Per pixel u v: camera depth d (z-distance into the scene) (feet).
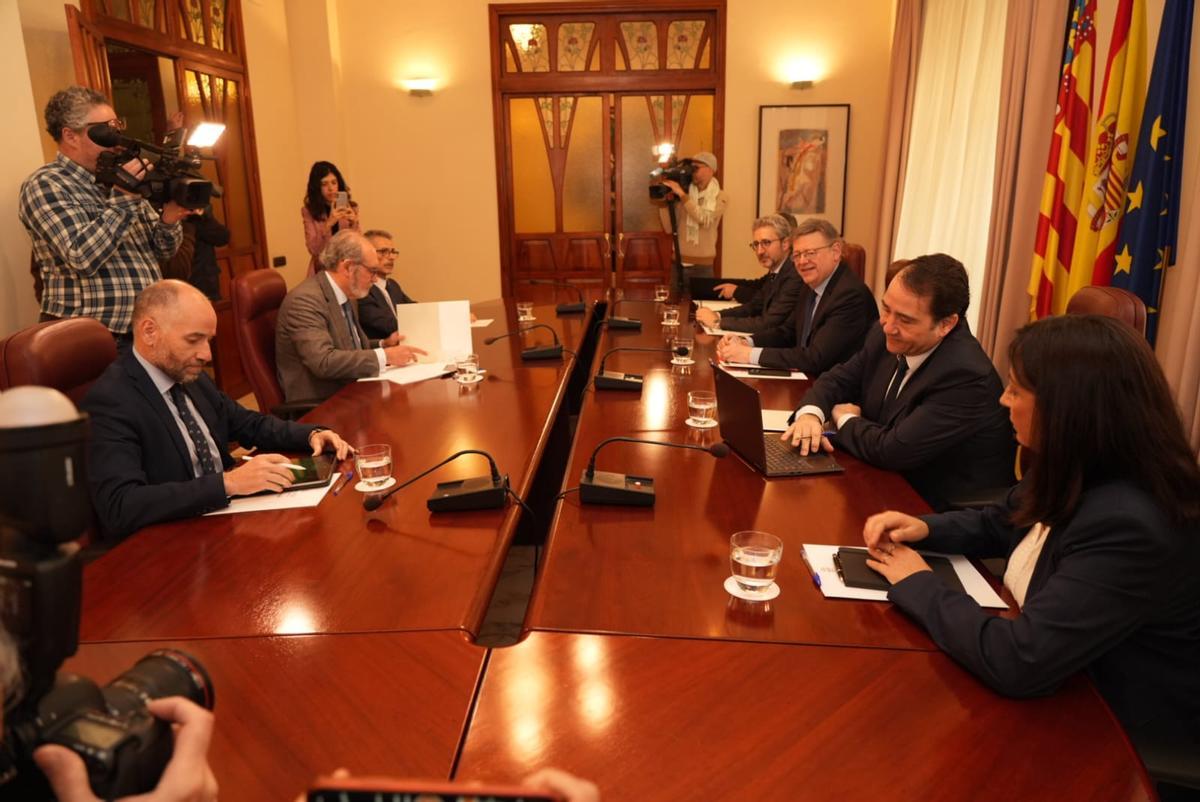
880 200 19.22
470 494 5.73
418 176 21.36
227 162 17.30
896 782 3.13
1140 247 9.48
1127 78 9.71
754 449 6.51
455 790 1.69
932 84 17.31
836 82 20.30
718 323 12.92
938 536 4.98
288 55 20.16
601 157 21.40
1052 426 3.85
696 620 4.29
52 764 2.04
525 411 8.33
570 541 5.26
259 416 7.48
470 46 20.66
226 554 5.11
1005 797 3.05
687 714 3.52
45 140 11.59
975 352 6.81
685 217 19.56
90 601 4.55
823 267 10.70
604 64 20.75
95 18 12.91
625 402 8.68
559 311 14.89
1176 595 3.77
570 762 3.24
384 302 14.26
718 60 20.40
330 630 4.22
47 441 1.98
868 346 8.37
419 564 4.96
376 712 3.55
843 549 4.98
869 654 3.98
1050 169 11.30
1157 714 3.96
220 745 3.34
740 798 3.05
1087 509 3.80
